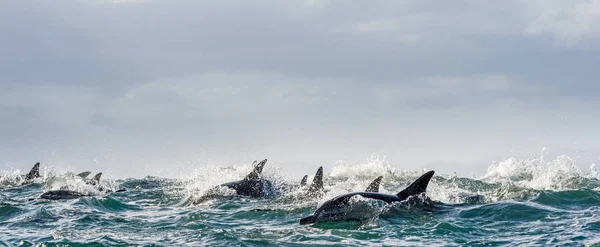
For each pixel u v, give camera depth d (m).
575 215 30.62
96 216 32.97
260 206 35.03
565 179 42.47
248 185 39.53
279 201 36.34
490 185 44.09
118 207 36.91
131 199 40.44
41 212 33.91
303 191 38.53
